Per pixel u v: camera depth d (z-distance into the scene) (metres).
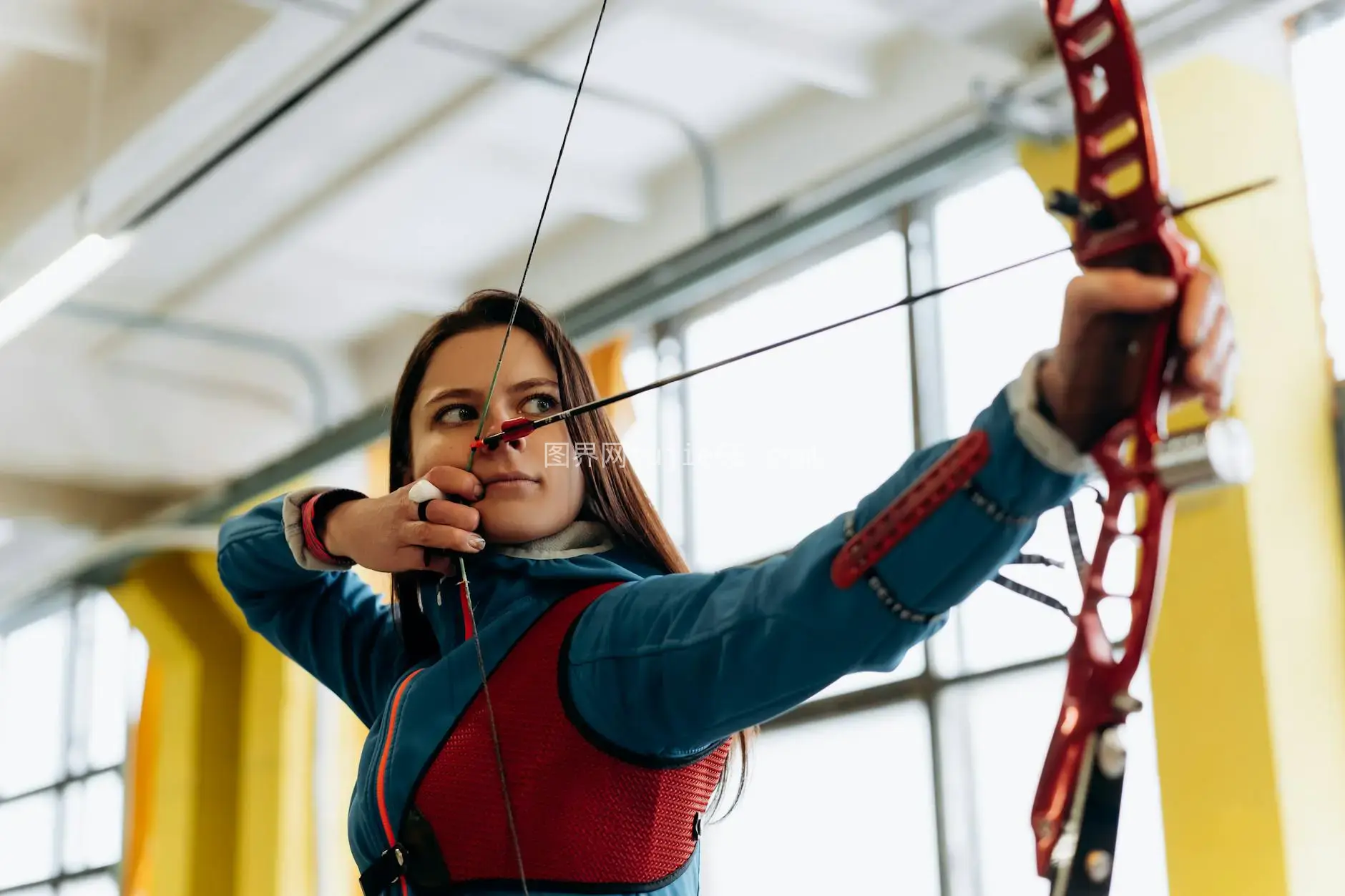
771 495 6.35
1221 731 4.35
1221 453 0.93
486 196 6.91
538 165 6.66
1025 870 5.27
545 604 1.40
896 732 5.77
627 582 1.42
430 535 1.44
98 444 8.88
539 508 1.47
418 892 1.36
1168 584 4.52
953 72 5.54
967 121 4.79
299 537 1.67
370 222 7.16
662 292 5.88
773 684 1.17
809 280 6.40
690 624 1.23
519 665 1.37
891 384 5.96
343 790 8.68
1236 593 4.37
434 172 6.70
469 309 1.59
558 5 5.49
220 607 9.05
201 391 8.55
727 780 1.59
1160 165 0.98
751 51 5.54
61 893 10.54
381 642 1.73
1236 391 4.47
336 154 6.39
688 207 6.64
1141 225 0.98
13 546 10.91
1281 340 4.62
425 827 1.36
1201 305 0.93
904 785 5.70
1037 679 5.32
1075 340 0.95
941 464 1.04
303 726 8.73
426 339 1.60
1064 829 0.92
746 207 6.36
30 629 11.54
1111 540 0.98
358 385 8.46
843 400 6.14
